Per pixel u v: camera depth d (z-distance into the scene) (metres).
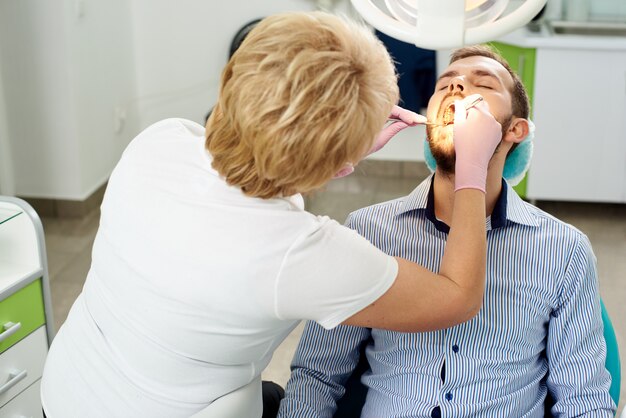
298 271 1.13
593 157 3.86
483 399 1.45
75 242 3.72
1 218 1.90
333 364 1.56
